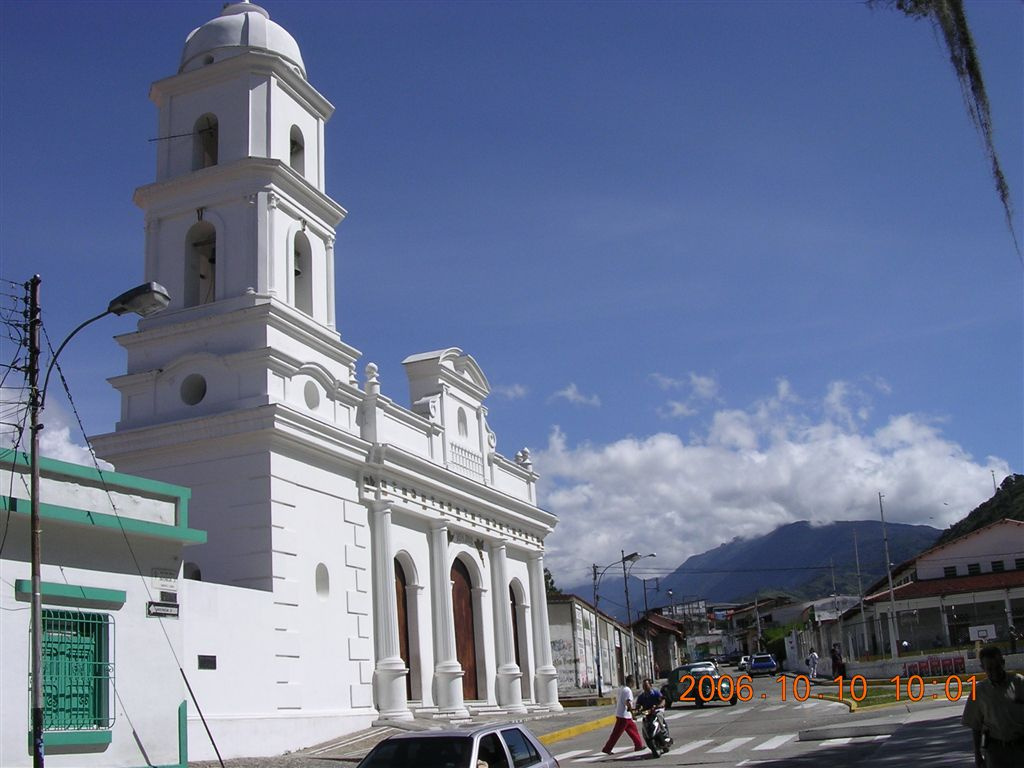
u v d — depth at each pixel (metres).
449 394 39.09
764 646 119.81
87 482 17.89
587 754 25.78
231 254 30.19
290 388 29.20
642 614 125.06
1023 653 49.47
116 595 17.89
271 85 31.50
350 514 30.95
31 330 15.41
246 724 24.58
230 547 27.27
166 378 29.56
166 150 31.75
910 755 18.80
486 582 39.91
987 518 95.19
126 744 17.61
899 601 66.12
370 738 27.83
